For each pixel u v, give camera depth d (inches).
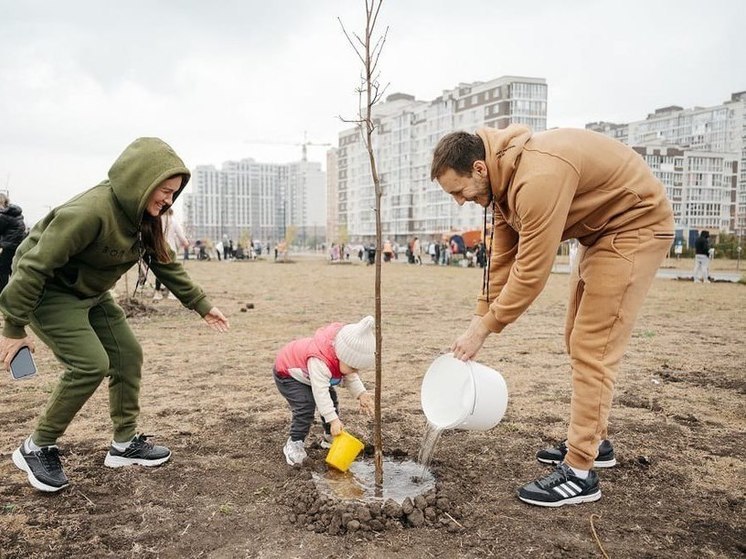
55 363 245.0
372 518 109.7
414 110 3988.7
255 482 127.6
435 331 340.2
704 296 561.3
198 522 110.0
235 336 315.6
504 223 127.8
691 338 311.9
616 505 118.9
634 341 301.4
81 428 162.2
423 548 101.4
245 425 165.8
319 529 106.8
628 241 114.9
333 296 557.3
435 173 117.0
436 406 132.5
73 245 111.3
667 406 185.6
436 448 148.6
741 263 1540.4
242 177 5871.1
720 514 115.6
